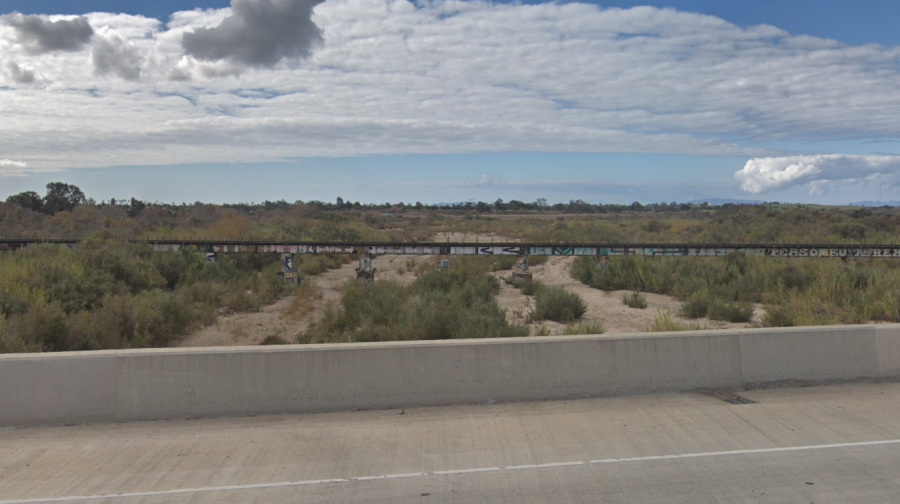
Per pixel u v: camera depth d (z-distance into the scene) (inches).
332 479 262.7
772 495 246.4
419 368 358.9
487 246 1034.7
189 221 2119.8
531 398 367.2
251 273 1058.1
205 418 338.3
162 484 257.3
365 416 342.0
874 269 929.5
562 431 319.0
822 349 402.3
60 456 286.5
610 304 844.6
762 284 872.3
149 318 617.3
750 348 394.6
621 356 378.9
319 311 786.8
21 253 971.3
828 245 1054.4
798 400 368.2
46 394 328.8
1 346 471.2
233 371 343.9
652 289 948.0
